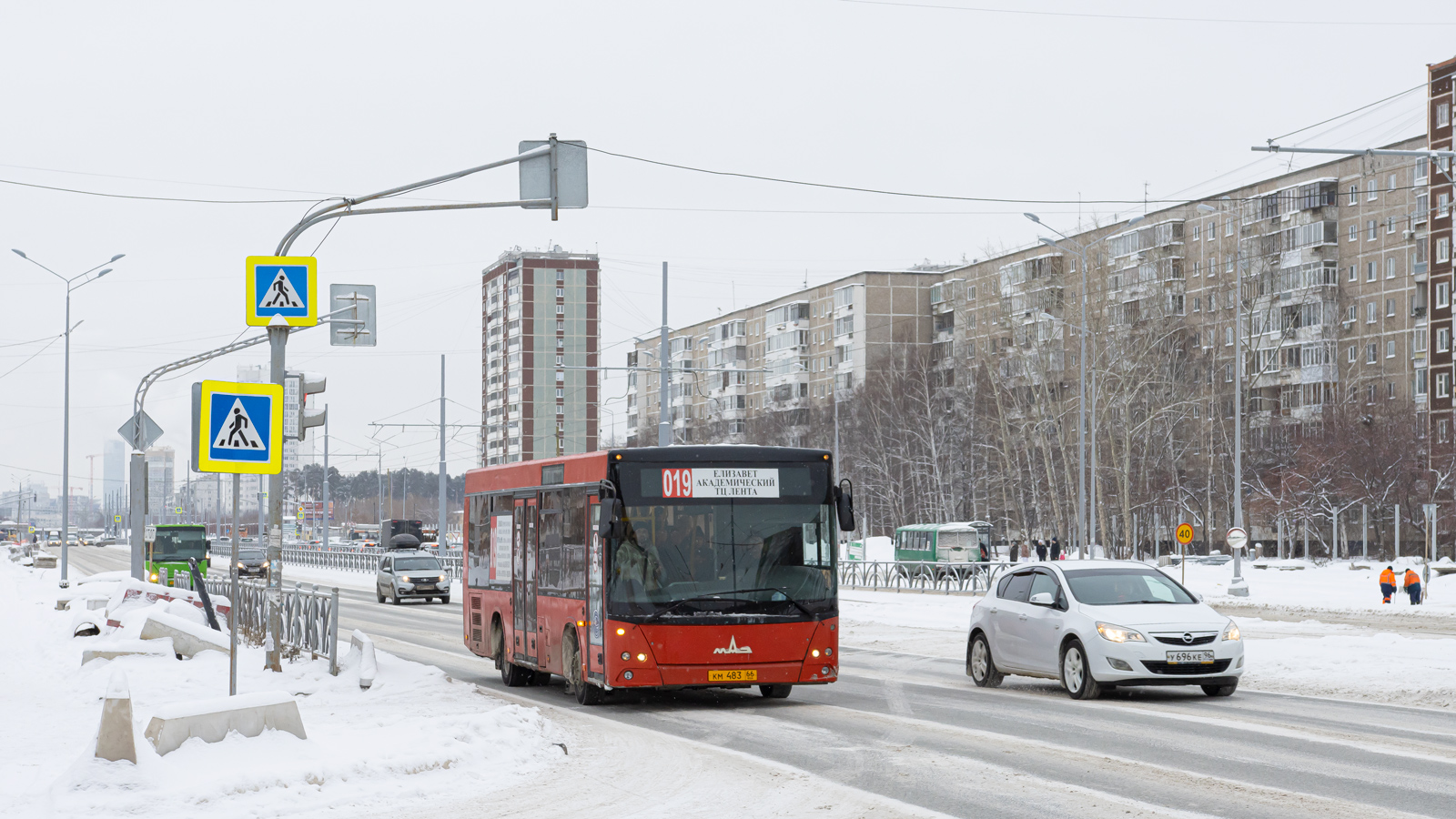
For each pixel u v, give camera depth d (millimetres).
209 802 9766
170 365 35250
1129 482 73750
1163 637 15984
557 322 150750
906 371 100938
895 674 20766
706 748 12773
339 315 24953
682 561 15930
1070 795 9859
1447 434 72125
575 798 10180
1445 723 13938
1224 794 9820
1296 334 86875
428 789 10445
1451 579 45750
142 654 21453
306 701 16469
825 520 16469
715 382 141250
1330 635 26734
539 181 18031
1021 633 17734
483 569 21406
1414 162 83188
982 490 90750
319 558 82062
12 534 181375
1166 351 81125
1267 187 91750
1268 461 78562
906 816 9188
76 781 9625
